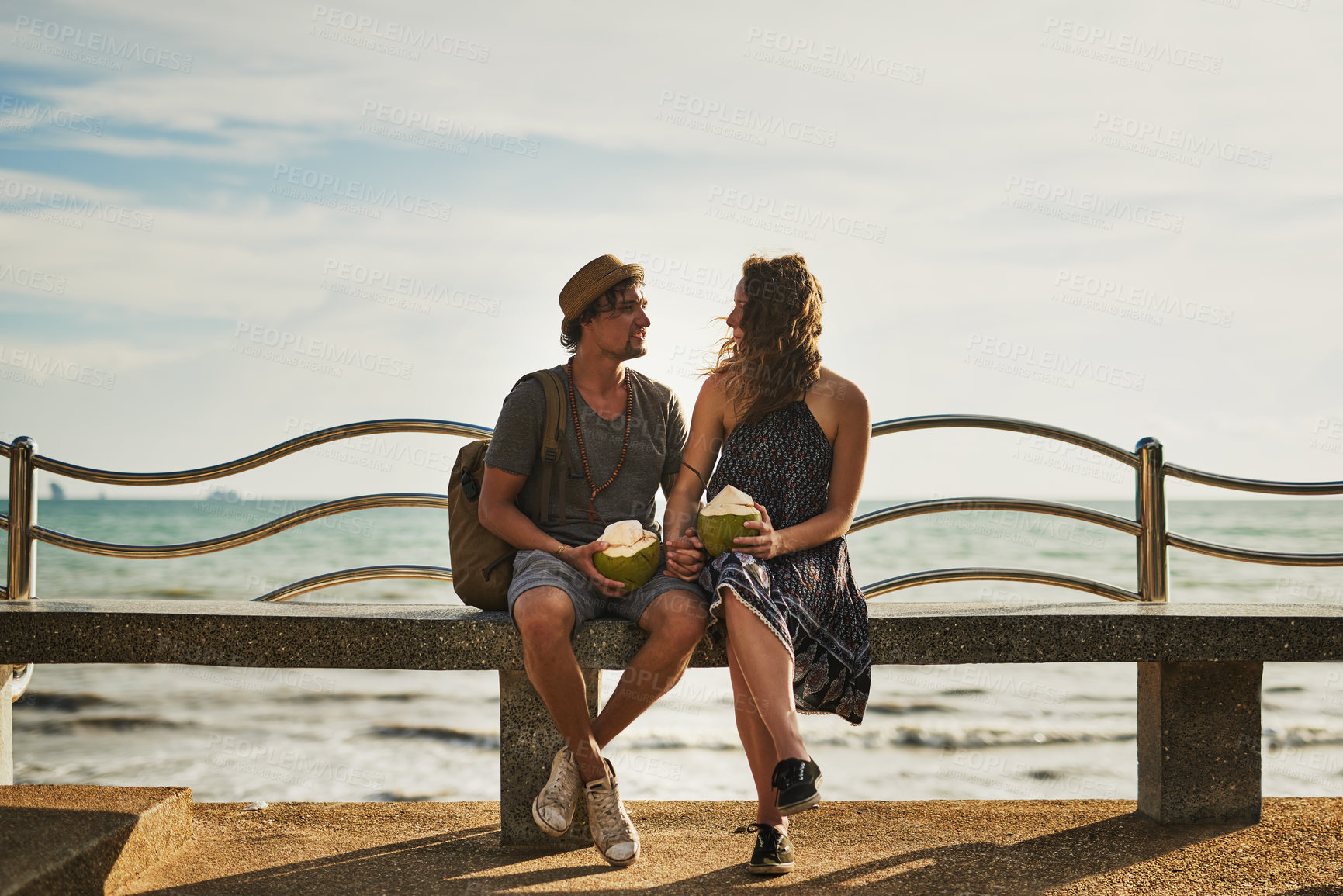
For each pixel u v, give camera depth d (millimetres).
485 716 8141
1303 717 7953
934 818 3123
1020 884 2473
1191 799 2986
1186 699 2992
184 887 2426
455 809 3268
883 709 8156
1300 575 19250
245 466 3430
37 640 2740
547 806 2479
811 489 2691
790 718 2287
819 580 2566
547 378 2820
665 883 2475
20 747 7082
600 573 2564
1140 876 2525
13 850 2156
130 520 38562
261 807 3293
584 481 2814
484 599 2775
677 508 2758
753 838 2924
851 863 2650
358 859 2689
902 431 3420
